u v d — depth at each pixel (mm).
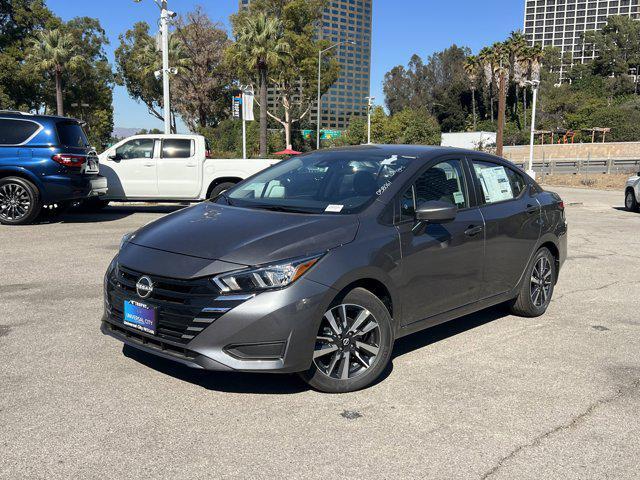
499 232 4895
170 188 13047
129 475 2736
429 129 65688
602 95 103625
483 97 98312
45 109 60375
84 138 11312
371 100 51969
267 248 3479
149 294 3492
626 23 113438
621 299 6488
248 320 3291
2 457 2859
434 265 4223
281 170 4879
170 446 3008
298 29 60844
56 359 4152
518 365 4348
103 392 3629
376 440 3139
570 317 5715
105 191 11891
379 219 3953
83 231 10062
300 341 3387
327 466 2863
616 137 75188
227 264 3385
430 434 3229
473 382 3992
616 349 4773
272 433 3174
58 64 49969
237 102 19047
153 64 57812
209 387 3746
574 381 4062
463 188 4750
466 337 5000
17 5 54969
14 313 5227
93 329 4824
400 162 4473
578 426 3383
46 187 10469
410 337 4973
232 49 43938
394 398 3688
